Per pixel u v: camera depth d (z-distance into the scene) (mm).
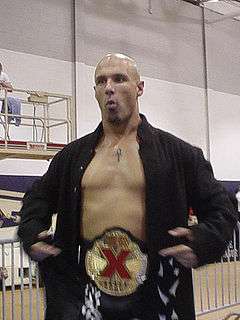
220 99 13750
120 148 2178
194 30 13375
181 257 1975
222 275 6168
